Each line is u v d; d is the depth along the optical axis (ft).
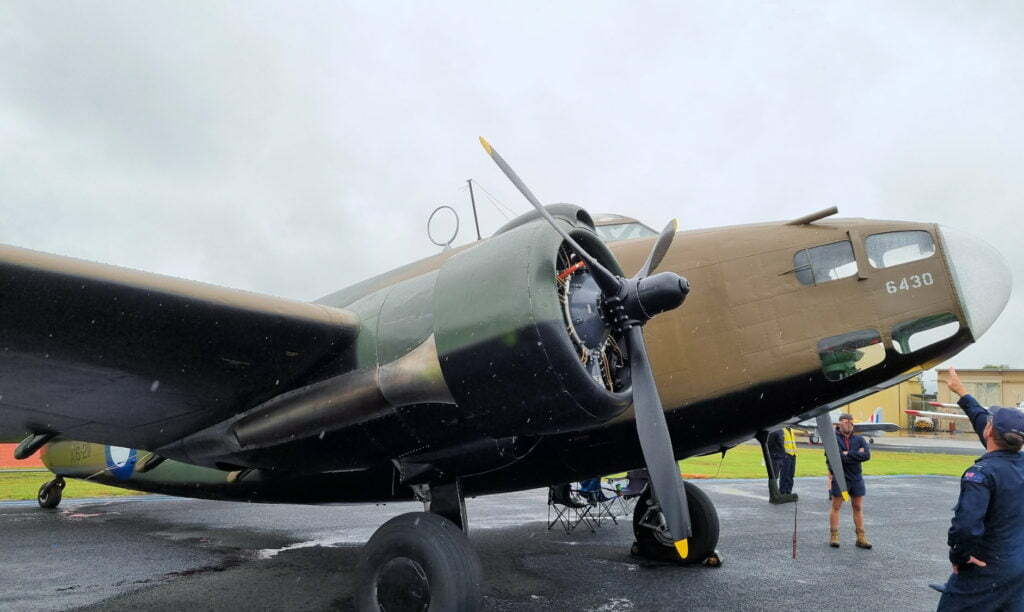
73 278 10.46
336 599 16.58
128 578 18.72
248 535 26.13
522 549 22.91
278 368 13.82
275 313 12.35
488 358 11.80
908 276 15.46
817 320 15.47
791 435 38.55
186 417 15.81
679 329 15.89
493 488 17.25
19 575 19.03
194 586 17.84
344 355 13.79
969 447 111.86
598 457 16.11
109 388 14.15
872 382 15.55
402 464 15.06
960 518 10.13
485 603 15.90
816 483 47.85
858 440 23.03
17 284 10.26
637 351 13.05
